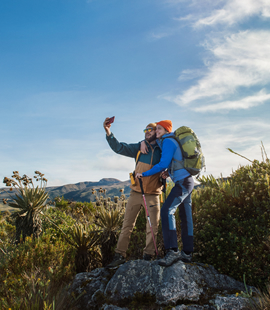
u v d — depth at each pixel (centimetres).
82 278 368
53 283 362
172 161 321
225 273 326
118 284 313
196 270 306
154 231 368
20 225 675
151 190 371
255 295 276
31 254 477
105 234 472
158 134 349
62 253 491
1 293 355
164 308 271
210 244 345
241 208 388
